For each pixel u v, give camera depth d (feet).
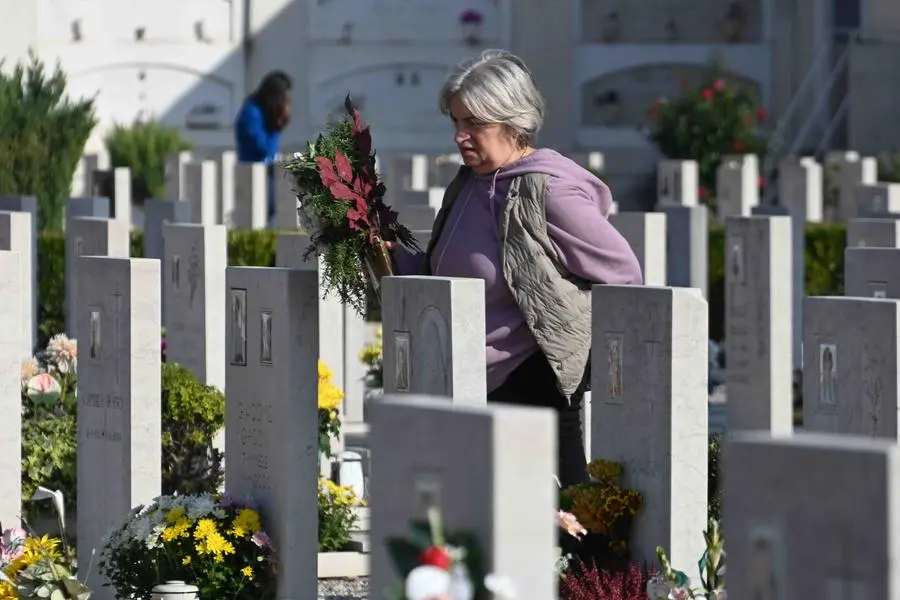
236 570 38.42
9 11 126.21
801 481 21.17
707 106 124.16
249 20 134.41
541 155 36.35
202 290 59.41
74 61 129.18
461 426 22.20
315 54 135.74
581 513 38.45
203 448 50.26
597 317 38.96
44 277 79.15
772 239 58.95
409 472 23.08
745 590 21.77
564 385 36.09
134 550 39.06
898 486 20.39
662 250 64.80
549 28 137.80
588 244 36.04
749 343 59.82
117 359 42.47
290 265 58.65
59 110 94.89
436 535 21.99
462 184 37.45
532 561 21.74
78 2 129.18
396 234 38.45
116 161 120.16
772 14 137.59
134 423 42.16
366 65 136.15
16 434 43.93
